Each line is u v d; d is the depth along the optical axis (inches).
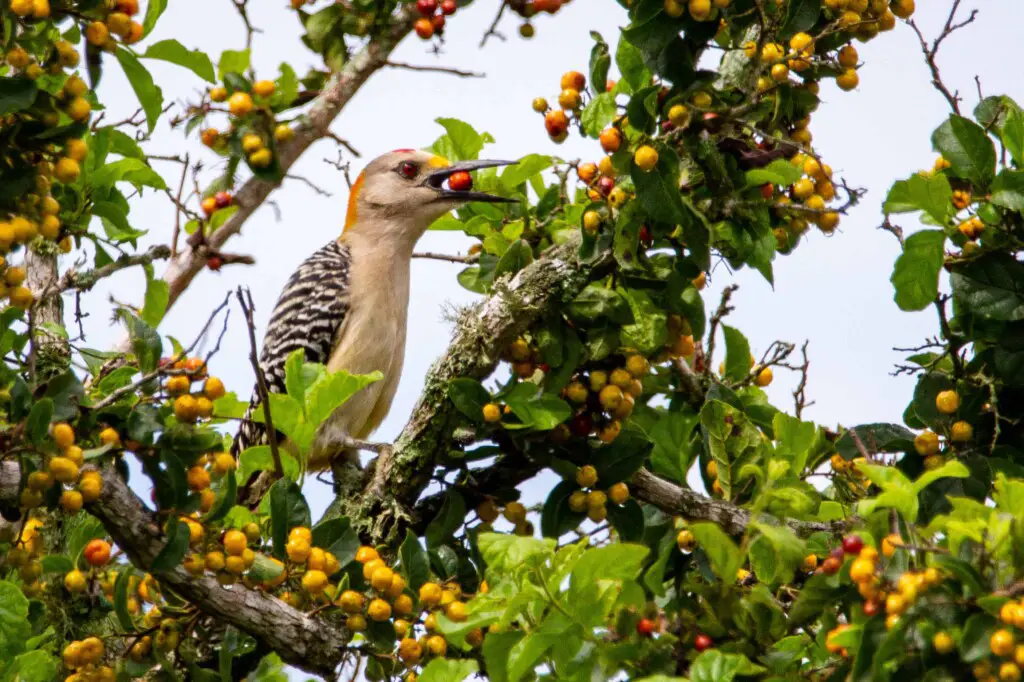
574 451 407.2
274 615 358.0
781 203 406.0
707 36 385.1
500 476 423.5
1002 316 391.9
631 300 413.1
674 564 409.1
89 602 410.3
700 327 402.9
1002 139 414.6
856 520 385.7
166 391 337.1
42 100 329.4
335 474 459.8
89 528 416.8
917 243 384.2
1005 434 405.4
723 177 387.9
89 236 438.0
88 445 328.8
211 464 344.2
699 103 388.8
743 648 346.3
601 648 323.9
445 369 411.5
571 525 405.1
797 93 427.5
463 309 413.4
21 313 366.9
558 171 433.7
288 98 440.5
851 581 314.8
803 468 418.3
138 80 386.6
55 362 425.1
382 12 461.7
